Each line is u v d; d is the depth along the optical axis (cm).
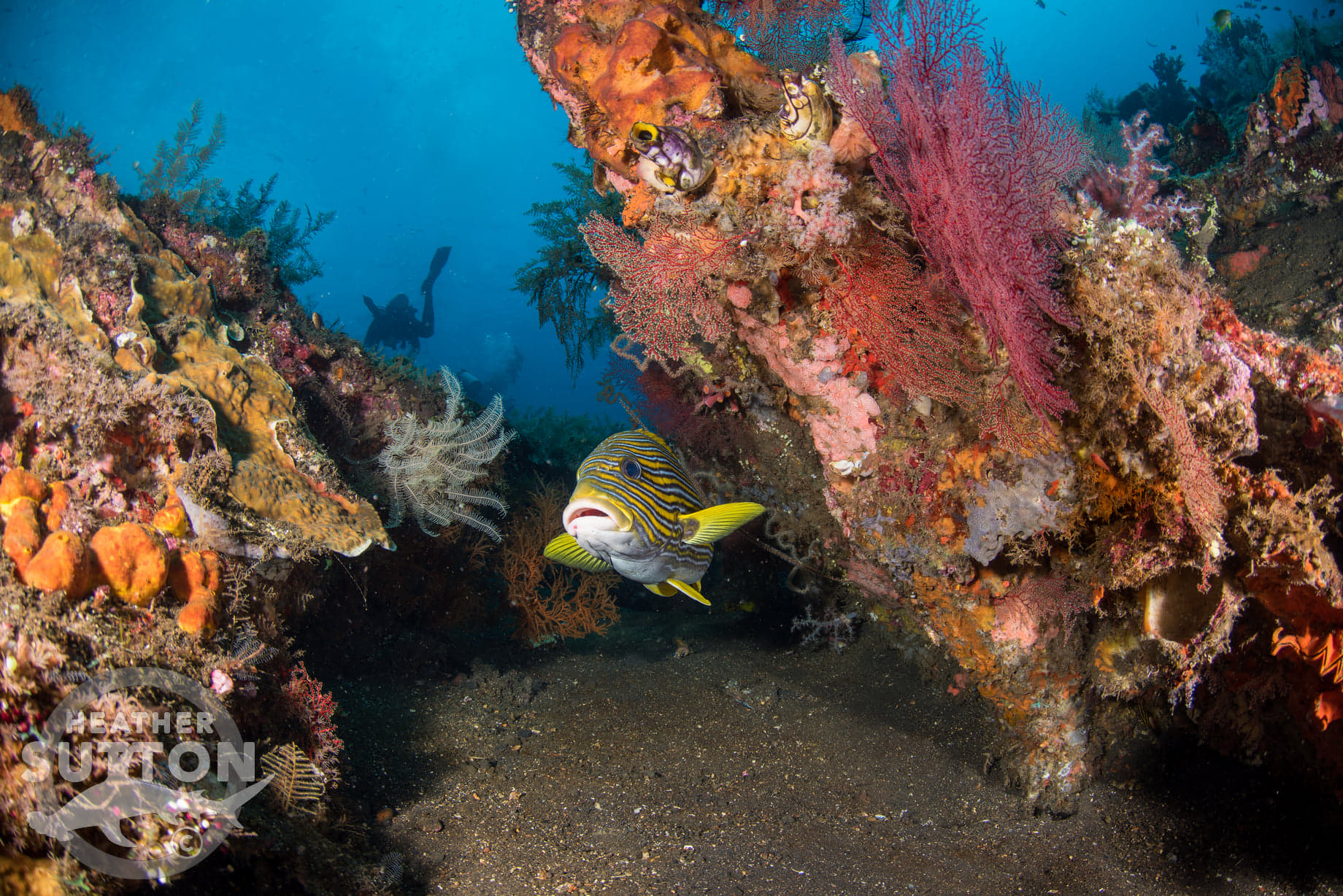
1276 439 233
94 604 239
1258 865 285
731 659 561
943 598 334
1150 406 236
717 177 257
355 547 346
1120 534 274
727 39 293
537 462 955
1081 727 337
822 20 350
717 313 306
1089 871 294
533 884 277
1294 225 526
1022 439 279
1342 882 269
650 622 717
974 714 423
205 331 376
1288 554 222
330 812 294
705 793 361
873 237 270
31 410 294
